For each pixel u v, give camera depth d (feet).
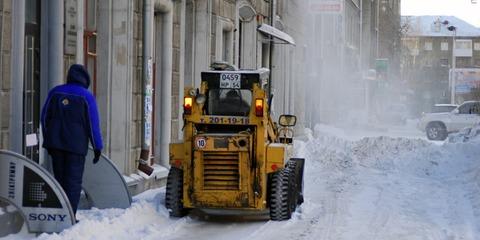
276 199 38.55
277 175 38.63
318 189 52.44
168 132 52.60
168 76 52.29
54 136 32.22
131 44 45.68
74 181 32.58
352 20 187.42
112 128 44.68
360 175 62.49
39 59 37.32
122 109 44.93
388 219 40.42
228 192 37.27
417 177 63.10
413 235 35.91
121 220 34.04
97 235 31.14
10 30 33.81
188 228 36.60
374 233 36.27
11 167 30.27
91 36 43.57
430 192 52.49
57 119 32.37
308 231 36.47
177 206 38.27
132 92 46.39
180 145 38.06
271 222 38.58
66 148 32.22
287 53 93.66
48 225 30.45
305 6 107.34
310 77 116.67
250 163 37.14
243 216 40.55
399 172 66.44
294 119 41.57
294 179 40.55
